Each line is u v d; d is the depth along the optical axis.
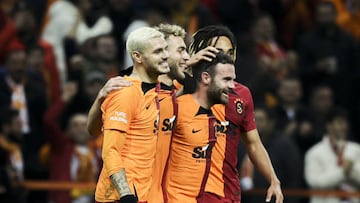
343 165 32.94
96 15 37.75
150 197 20.52
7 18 35.72
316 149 33.16
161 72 20.19
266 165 21.95
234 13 39.75
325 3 39.12
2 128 31.58
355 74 39.03
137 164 20.08
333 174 32.81
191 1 38.91
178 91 21.38
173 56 20.97
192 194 21.12
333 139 33.19
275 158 31.98
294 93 35.38
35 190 31.81
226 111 21.36
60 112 32.88
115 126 19.77
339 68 38.91
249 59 36.34
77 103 33.66
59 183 31.84
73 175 32.22
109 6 38.12
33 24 36.19
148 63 20.16
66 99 33.06
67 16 37.53
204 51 21.08
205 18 38.53
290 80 35.44
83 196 31.91
